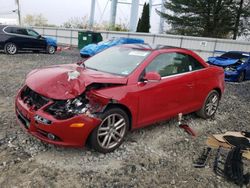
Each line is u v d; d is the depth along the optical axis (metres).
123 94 4.13
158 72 4.78
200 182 3.75
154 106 4.67
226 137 4.32
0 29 15.98
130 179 3.65
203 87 5.73
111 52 5.32
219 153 4.22
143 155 4.29
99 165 3.88
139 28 35.16
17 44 16.69
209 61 13.46
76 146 3.85
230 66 12.62
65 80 3.96
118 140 4.29
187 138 5.11
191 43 23.52
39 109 3.81
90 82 3.88
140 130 5.21
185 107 5.41
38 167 3.70
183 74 5.25
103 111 3.93
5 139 4.38
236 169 3.86
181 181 3.73
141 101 4.40
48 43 18.67
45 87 3.90
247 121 6.52
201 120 6.16
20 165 3.71
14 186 3.29
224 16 29.62
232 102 8.31
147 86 4.47
